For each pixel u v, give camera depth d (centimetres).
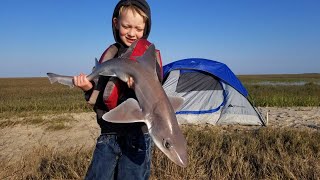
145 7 108
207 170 206
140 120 86
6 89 1269
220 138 269
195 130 308
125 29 108
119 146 106
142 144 106
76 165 214
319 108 507
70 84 102
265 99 591
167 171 195
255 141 256
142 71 92
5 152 271
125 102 88
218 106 362
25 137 321
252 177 197
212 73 361
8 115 446
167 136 83
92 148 252
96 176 106
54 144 292
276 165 203
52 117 420
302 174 193
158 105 87
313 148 245
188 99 364
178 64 370
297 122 377
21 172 203
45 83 2034
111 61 98
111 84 99
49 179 202
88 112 477
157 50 108
